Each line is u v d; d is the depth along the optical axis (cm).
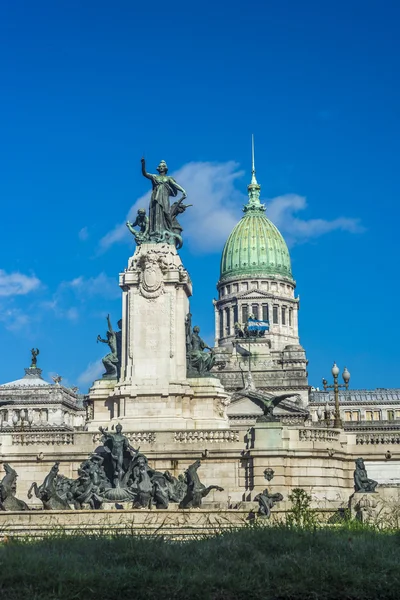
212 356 8294
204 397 7944
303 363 19412
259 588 2830
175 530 4697
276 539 3391
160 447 7288
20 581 2834
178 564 3041
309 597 2820
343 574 2884
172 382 7875
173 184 8581
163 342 8012
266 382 18625
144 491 6119
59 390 17550
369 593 2841
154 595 2775
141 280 8144
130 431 7394
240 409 16162
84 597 2762
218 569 2966
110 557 3112
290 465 7050
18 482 7306
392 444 7438
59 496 6184
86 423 8144
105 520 5200
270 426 7100
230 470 7119
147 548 3194
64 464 7312
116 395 7919
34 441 7456
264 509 5512
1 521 5306
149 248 8225
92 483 6388
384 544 3425
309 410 18275
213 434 7300
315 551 3225
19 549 3216
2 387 17650
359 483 6062
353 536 3647
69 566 2950
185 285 8206
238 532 3619
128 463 6588
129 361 8012
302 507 5316
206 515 5194
